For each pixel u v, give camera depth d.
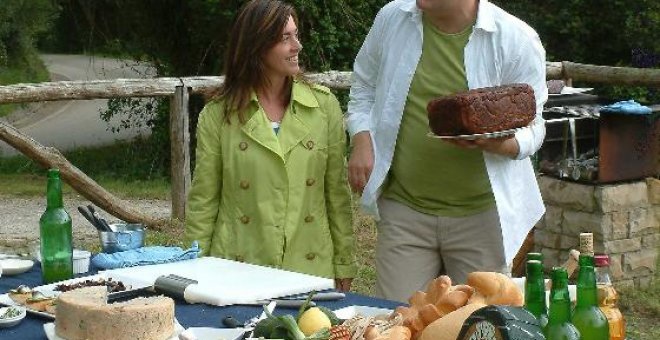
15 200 10.65
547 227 6.46
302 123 3.93
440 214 3.82
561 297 2.37
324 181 4.02
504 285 2.42
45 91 7.77
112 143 16.00
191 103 12.05
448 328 2.27
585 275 2.51
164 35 13.41
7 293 3.17
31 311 2.93
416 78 3.77
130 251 3.58
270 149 3.85
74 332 2.62
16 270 3.47
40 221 3.38
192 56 13.32
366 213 4.01
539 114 3.78
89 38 14.56
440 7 3.63
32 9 22.22
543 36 13.84
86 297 2.68
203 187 3.94
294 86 3.95
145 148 13.58
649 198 6.40
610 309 2.64
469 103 3.44
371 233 7.88
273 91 3.93
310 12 11.70
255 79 3.88
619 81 8.30
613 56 13.90
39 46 32.38
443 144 3.71
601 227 6.23
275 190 3.86
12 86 7.70
